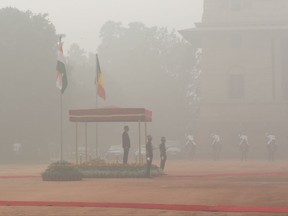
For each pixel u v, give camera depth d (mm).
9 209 12906
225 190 17297
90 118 26750
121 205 13406
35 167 39625
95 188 19094
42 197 15789
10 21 55438
